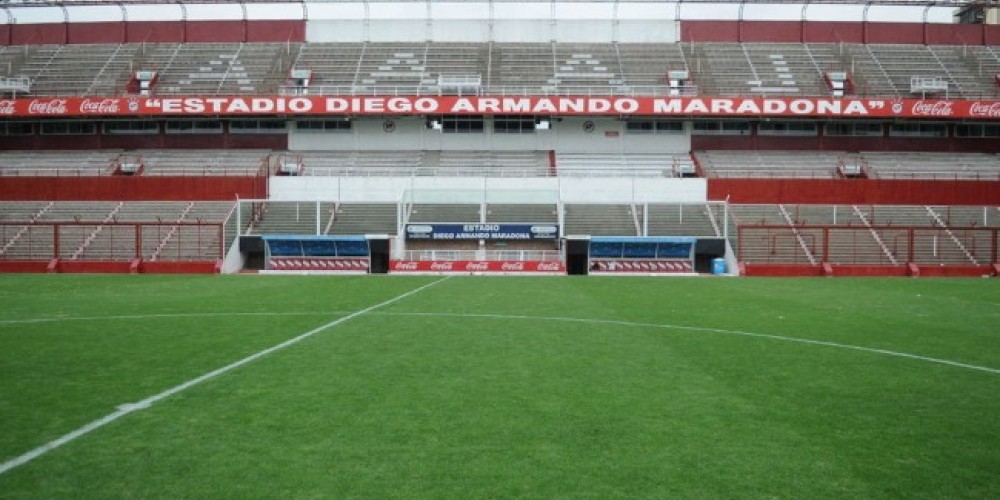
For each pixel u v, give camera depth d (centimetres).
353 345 1455
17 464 728
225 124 5419
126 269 4000
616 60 5675
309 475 703
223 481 686
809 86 5403
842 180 4722
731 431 861
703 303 2352
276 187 4769
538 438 828
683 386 1102
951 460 761
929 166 5109
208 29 5922
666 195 4744
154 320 1836
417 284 3119
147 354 1341
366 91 5334
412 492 663
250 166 5075
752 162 5169
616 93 5325
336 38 5919
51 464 729
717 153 5322
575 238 4206
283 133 5419
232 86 5409
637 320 1894
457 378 1145
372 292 2683
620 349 1435
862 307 2255
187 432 838
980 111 4994
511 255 4322
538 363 1278
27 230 4416
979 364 1299
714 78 5475
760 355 1379
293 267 4200
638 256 4278
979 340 1579
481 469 725
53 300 2336
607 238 4188
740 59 5678
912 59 5669
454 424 882
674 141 5394
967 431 867
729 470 727
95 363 1251
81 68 5609
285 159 5147
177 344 1456
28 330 1648
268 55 5734
